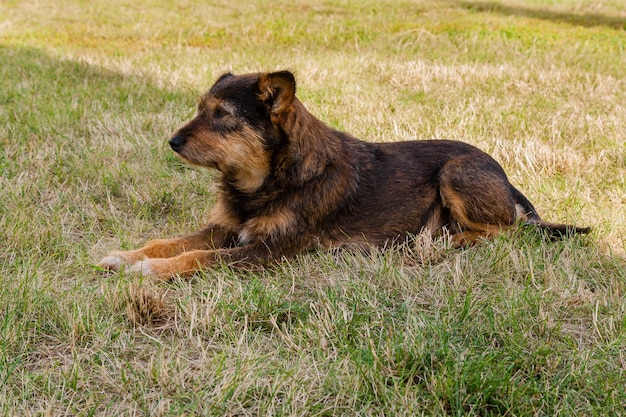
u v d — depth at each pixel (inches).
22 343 145.3
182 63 446.6
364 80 409.7
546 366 144.6
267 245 190.5
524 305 165.3
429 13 714.2
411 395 132.6
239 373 136.7
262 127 184.9
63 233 203.0
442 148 212.7
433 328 153.3
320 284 177.8
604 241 207.5
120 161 267.0
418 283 179.0
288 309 163.3
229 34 574.2
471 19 663.8
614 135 310.0
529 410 131.3
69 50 492.7
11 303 156.9
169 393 133.2
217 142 184.5
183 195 236.4
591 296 172.6
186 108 341.7
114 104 341.1
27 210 216.2
